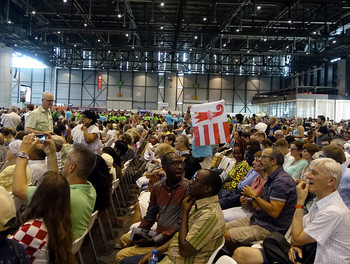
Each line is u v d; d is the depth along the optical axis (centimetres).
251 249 263
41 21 2358
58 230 181
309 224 229
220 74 3384
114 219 525
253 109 3372
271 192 303
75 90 3378
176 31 2048
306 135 959
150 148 708
